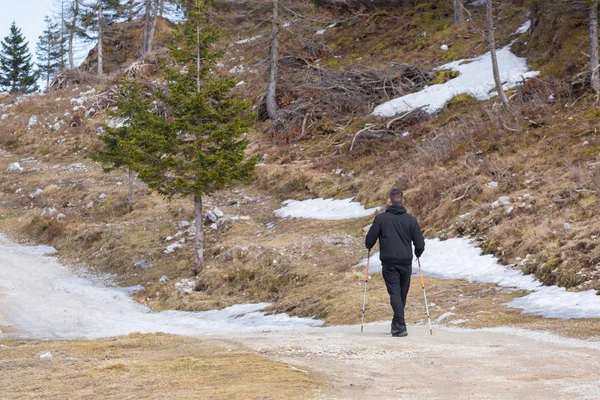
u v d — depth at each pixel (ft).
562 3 85.92
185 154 75.77
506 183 65.57
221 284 65.57
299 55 141.38
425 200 72.13
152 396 15.99
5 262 83.82
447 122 93.66
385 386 17.80
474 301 41.22
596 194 54.29
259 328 44.70
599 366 20.38
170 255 79.20
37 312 57.11
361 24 149.48
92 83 179.01
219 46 162.61
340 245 68.90
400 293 29.73
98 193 107.34
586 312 33.73
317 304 49.62
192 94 71.20
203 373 19.24
